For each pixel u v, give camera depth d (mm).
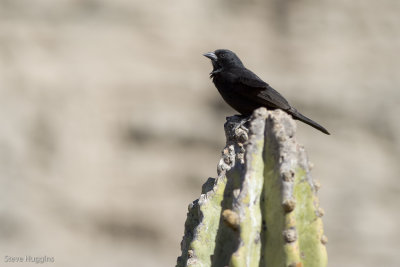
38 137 23500
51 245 21047
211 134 24453
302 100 25359
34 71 24672
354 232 22156
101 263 20672
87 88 24719
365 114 25172
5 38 25156
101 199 22625
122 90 25000
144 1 26953
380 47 27047
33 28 25641
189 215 4836
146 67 25641
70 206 22281
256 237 3883
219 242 4195
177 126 24375
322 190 23188
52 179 22703
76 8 26562
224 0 27672
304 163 3896
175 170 23672
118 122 24391
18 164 22688
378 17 27562
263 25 27391
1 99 23828
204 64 26172
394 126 24891
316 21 27453
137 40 26219
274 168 3936
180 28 26688
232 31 27047
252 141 4059
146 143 24094
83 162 23312
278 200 3848
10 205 21516
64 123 23859
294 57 26625
